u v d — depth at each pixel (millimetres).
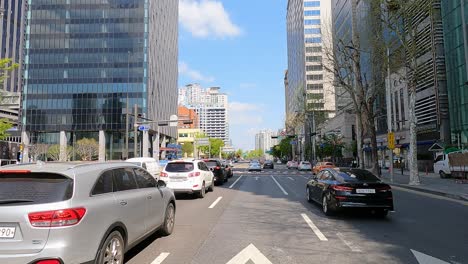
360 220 9750
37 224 4191
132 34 79812
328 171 11484
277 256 6207
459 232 8219
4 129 24000
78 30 80750
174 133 101562
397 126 43906
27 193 4434
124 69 78812
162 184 7617
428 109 36031
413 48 22156
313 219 9875
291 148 108562
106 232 4957
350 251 6535
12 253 4145
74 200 4496
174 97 101875
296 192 17547
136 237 6023
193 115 164500
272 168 61875
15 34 91750
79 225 4422
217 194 16672
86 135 79250
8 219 4207
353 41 30141
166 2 94750
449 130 33312
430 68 35281
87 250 4543
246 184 23109
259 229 8492
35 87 79375
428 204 13312
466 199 14398
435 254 6348
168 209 7816
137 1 80750
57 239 4211
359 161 31641
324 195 10781
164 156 79625
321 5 95250
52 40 80625
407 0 21859
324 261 5918
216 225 8992
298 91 72562
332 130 73562
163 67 91000
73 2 81500
